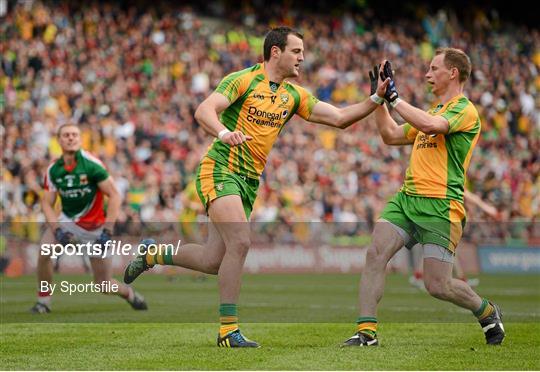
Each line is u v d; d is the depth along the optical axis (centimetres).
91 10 7131
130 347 1920
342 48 8306
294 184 6469
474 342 2042
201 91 7006
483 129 7938
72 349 1888
